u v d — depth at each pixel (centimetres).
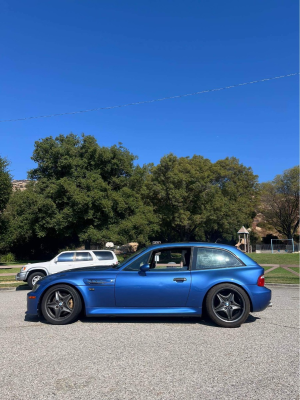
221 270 664
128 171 3244
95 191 2855
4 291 1355
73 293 659
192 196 3503
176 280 649
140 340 559
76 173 2978
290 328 638
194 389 375
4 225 3111
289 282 1444
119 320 699
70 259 1483
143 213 3192
